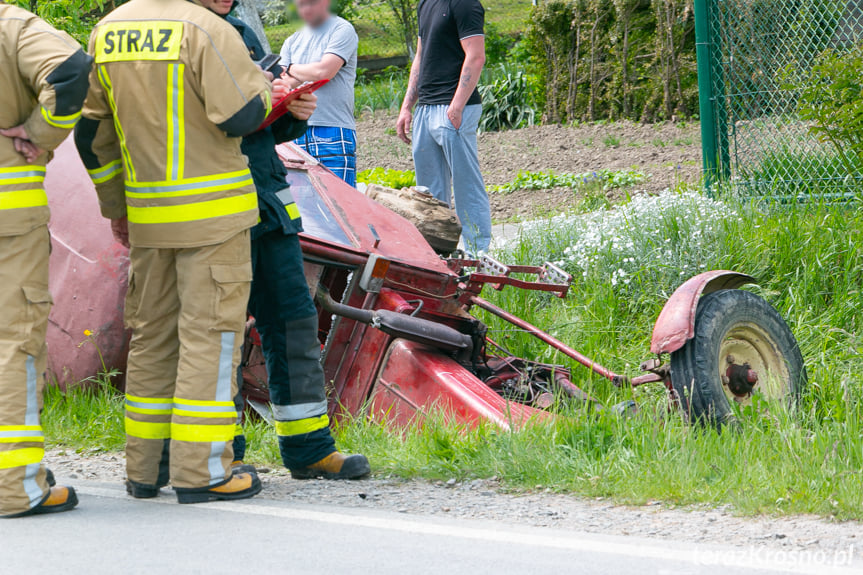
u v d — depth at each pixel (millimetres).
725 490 11070
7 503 9883
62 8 23469
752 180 25375
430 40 23188
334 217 15688
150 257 10891
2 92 9883
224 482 10867
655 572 8148
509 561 8422
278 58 11703
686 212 22516
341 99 21594
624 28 52062
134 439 11141
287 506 10594
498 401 13906
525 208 34188
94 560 8359
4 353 10000
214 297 10594
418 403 14102
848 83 22250
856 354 18078
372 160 47656
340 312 14008
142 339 11133
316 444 12086
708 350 13906
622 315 20562
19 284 10070
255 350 14750
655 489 11172
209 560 8367
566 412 14320
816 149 24844
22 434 10000
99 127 10867
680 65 50750
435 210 19000
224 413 10773
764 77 25484
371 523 9742
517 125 54781
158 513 10219
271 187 11570
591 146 46156
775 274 20953
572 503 11062
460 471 12172
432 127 23391
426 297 15273
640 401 16219
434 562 8375
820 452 12070
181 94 10320
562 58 53875
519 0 101500
